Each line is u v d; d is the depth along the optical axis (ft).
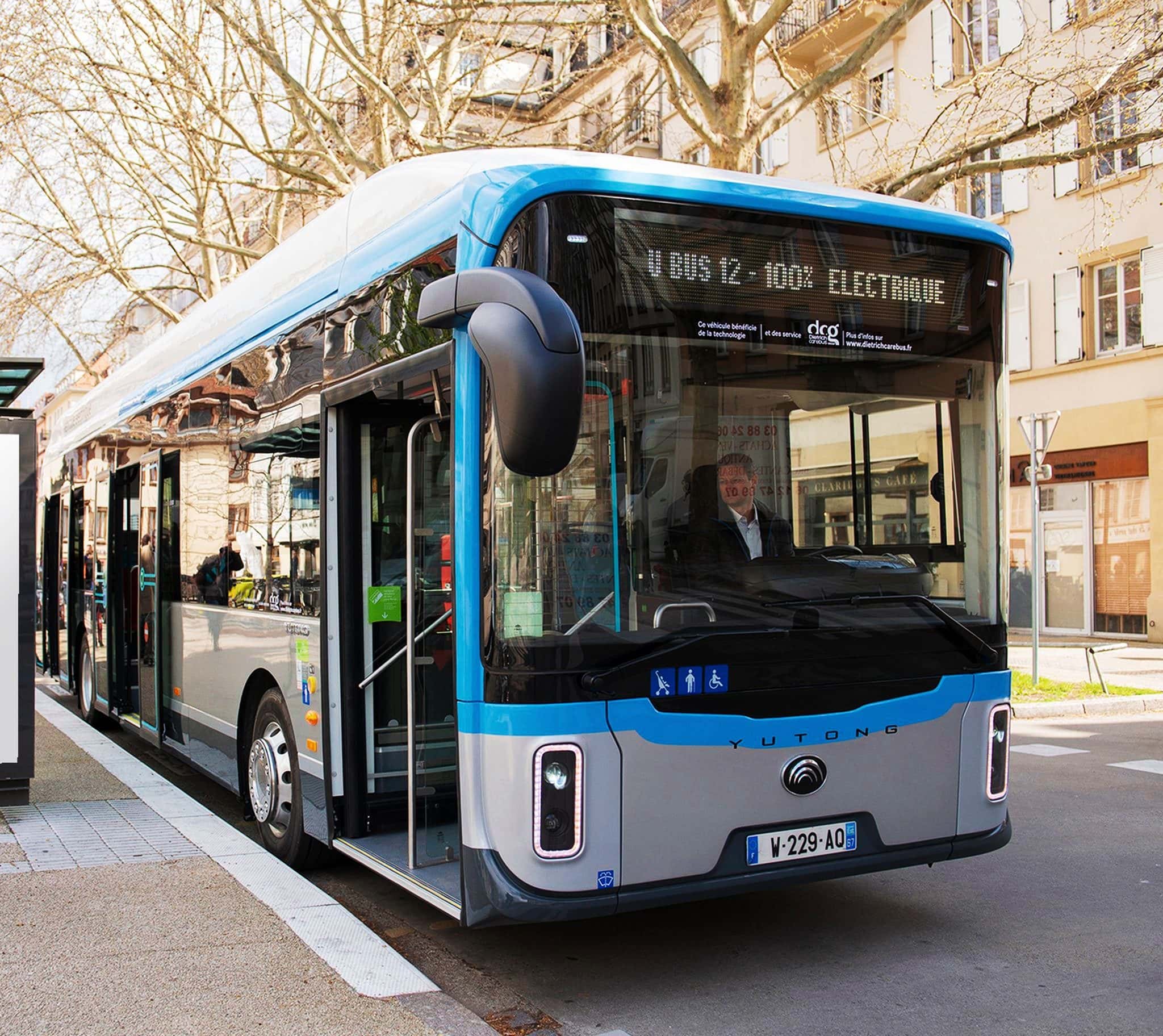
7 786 23.70
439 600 17.17
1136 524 74.79
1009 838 16.88
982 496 16.94
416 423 16.79
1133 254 74.18
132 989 14.28
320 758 19.40
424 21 53.88
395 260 17.30
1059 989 15.76
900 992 15.67
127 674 34.81
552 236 14.30
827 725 15.30
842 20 79.30
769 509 15.35
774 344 15.52
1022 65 56.24
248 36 49.75
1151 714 45.83
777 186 15.83
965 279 16.97
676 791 14.40
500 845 14.08
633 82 60.80
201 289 77.92
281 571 21.50
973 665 16.53
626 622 14.34
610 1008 15.16
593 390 14.39
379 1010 13.78
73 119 60.08
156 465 30.71
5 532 23.59
